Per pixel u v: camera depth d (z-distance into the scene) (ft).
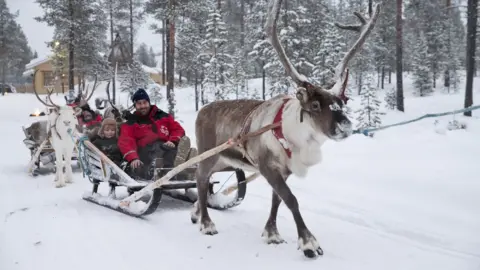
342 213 20.68
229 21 166.40
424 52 145.79
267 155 15.83
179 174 22.33
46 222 19.61
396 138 42.57
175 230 18.84
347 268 14.39
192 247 16.60
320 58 83.30
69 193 26.45
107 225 19.26
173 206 23.52
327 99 13.96
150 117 24.04
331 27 85.71
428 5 139.13
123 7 153.58
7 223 19.47
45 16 97.96
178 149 22.47
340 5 159.63
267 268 14.48
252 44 119.85
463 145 36.06
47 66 172.35
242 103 18.35
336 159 33.47
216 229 18.52
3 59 191.11
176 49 98.89
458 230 18.04
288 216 20.94
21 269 14.26
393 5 107.55
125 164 22.72
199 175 19.02
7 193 26.25
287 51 81.05
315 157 15.17
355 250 16.12
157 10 82.02
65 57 140.46
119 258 15.26
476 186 23.84
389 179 26.71
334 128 13.64
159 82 191.11
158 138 23.56
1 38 190.90
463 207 20.84
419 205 21.45
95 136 25.40
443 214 19.89
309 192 24.99
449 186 24.21
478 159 30.83
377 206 21.74
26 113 107.04
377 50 139.74
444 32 147.74
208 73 99.55
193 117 85.46
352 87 125.70
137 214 20.51
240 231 18.63
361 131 16.37
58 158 28.94
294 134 15.02
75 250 15.99
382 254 15.71
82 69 103.14
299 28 83.41
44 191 27.02
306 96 14.12
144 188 19.25
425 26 146.10
